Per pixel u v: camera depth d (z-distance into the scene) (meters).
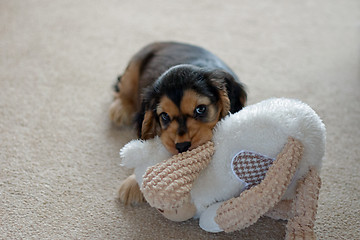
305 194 0.55
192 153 0.56
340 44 1.14
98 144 0.80
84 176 0.72
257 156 0.55
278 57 1.08
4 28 1.18
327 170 0.73
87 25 1.22
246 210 0.54
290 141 0.53
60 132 0.82
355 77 1.00
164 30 1.21
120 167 0.74
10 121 0.84
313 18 1.28
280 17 1.29
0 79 0.97
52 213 0.65
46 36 1.15
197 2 1.38
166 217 0.61
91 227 0.63
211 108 0.61
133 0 1.38
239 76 1.00
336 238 0.60
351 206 0.66
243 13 1.31
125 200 0.66
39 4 1.32
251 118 0.55
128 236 0.61
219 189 0.57
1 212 0.65
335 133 0.82
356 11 1.32
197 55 0.78
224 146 0.56
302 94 0.94
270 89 0.96
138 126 0.69
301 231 0.54
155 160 0.59
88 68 1.02
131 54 1.08
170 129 0.59
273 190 0.53
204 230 0.62
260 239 0.60
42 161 0.75
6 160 0.75
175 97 0.59
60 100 0.91
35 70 1.01
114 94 0.90
